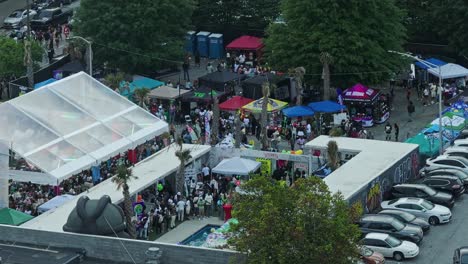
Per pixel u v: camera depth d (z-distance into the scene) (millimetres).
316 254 70000
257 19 162250
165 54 149625
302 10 138500
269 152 113125
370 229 96062
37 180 105188
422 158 118250
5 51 147875
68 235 73812
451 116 126438
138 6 148500
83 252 73125
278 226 70125
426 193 105312
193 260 71312
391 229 95812
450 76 140250
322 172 109562
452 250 95312
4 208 95500
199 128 126000
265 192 73000
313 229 70812
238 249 70750
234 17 163250
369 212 102938
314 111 127938
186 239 100688
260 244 70312
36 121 112125
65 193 107750
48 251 72875
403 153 112438
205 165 115188
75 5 183875
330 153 109812
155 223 102312
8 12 181500
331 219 71375
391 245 93250
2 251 72812
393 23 139500
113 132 114812
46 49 162625
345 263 71062
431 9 152375
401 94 144625
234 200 74750
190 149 112500
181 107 135625
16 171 105750
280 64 139875
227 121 129250
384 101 136875
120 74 139250
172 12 151250
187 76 151375
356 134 125562
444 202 104688
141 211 101938
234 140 123188
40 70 149500
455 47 150625
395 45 139375
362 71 137000
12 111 112875
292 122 129000
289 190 72875
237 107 129625
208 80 137375
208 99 133625
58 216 94562
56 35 168375
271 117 130250
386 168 107125
